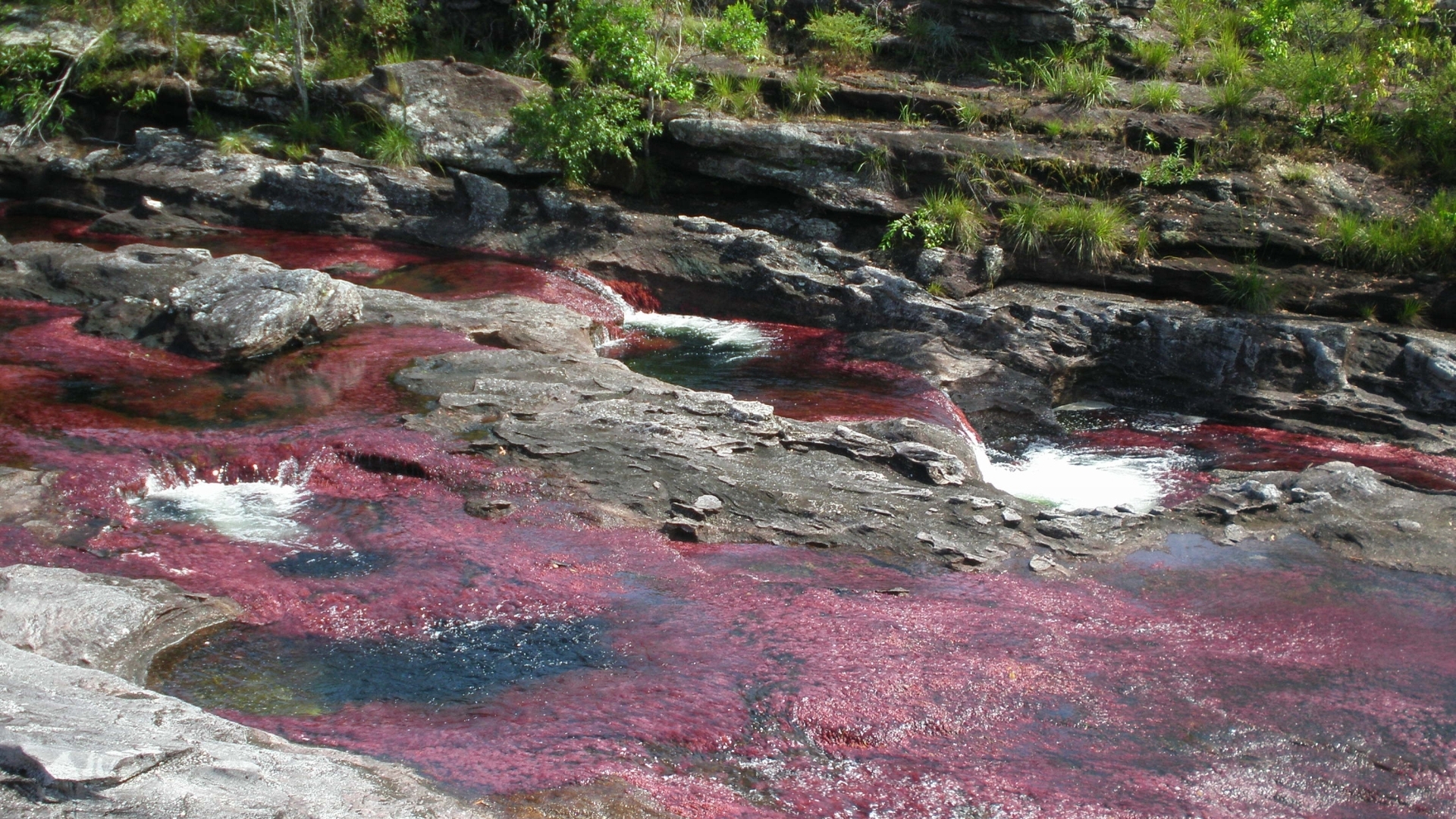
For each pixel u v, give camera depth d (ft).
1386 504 28.19
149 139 52.75
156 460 27.12
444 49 55.57
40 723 14.53
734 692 19.63
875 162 45.14
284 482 27.37
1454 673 21.30
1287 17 50.26
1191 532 27.20
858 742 18.71
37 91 53.83
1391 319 39.19
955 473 28.66
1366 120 45.27
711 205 48.52
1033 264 42.60
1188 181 43.42
